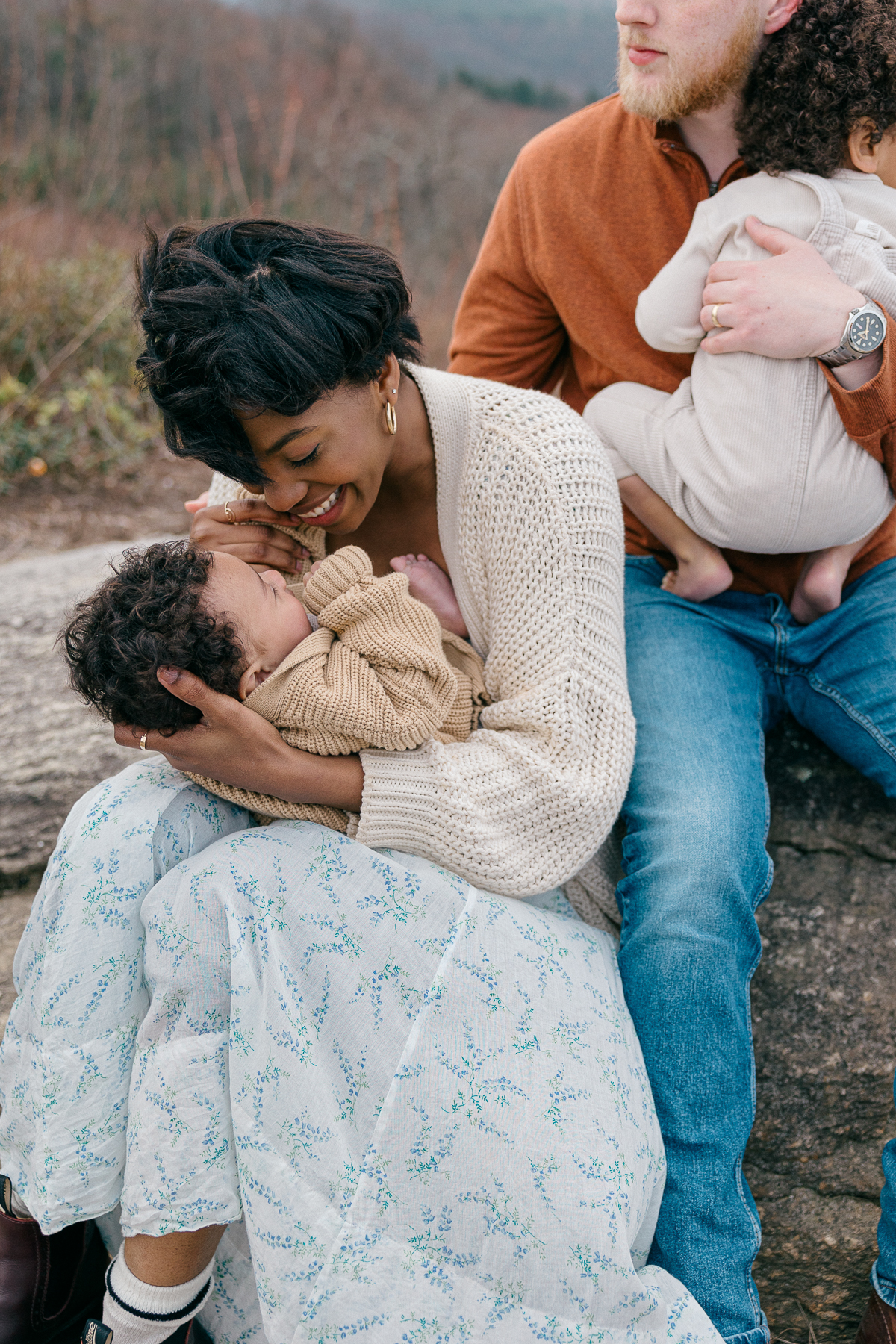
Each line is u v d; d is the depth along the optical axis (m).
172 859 1.43
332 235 1.39
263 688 1.43
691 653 1.83
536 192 1.93
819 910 1.95
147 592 1.34
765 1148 1.80
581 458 1.58
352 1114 1.33
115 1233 1.60
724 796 1.62
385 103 12.15
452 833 1.46
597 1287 1.30
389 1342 1.27
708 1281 1.43
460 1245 1.30
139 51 9.50
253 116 7.67
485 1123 1.31
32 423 4.48
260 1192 1.30
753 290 1.61
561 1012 1.41
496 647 1.60
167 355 1.31
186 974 1.33
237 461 1.37
